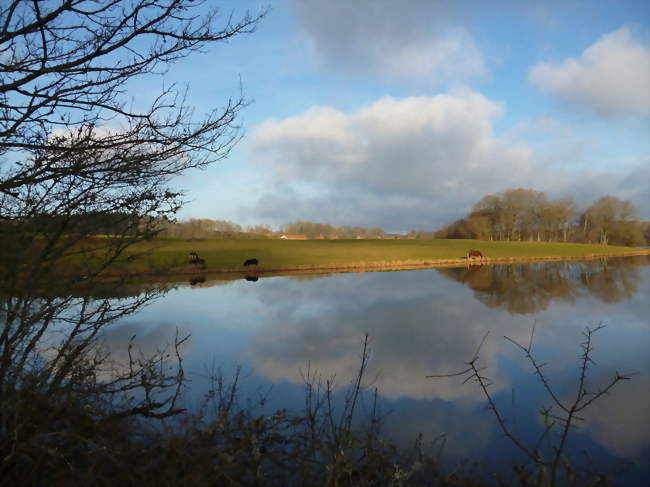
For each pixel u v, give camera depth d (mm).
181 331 12531
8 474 2871
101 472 2953
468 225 108750
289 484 3594
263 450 4117
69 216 3004
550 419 6410
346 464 3633
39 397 3174
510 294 21750
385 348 10867
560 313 16281
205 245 54031
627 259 59250
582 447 5469
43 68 2893
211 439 3660
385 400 7051
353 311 16609
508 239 109312
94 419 3779
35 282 2949
